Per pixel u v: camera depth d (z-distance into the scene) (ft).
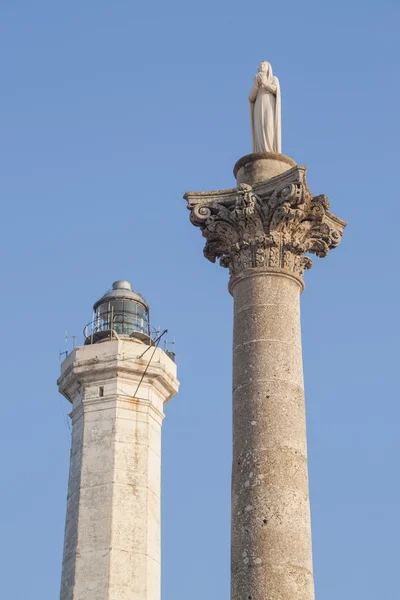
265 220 101.35
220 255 105.19
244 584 86.69
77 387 174.40
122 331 183.11
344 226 107.24
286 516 88.94
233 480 92.17
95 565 157.79
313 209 101.60
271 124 107.34
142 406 172.14
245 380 95.40
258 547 87.66
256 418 93.09
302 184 99.35
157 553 164.55
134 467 166.71
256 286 99.50
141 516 163.32
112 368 171.53
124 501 163.22
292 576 86.43
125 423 169.48
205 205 103.86
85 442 168.55
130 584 157.38
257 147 107.45
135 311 186.50
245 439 92.68
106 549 158.61
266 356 95.86
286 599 85.46
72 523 163.22
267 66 110.01
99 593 155.53
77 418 172.76
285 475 90.63
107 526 160.45
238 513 90.07
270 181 101.50
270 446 91.66
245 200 101.14
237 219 101.55
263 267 100.17
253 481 90.53
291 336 97.66
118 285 190.60
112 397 170.60
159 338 179.93
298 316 99.91
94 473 165.37
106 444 167.43
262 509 89.10
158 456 173.17
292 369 95.86
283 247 101.04
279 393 94.17
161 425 176.86
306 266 104.63
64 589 159.63
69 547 161.79
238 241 101.81
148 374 173.37
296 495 90.22
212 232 103.40
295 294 100.53
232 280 101.55
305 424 94.73
